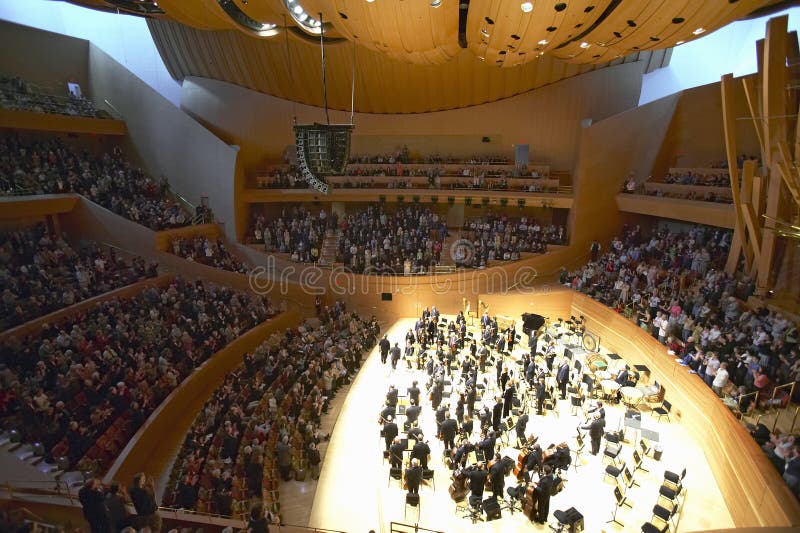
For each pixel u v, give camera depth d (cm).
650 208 2070
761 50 1254
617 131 2230
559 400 1340
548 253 2292
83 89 2495
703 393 1143
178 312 1730
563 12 1065
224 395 1327
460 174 2544
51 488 913
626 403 1300
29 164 2000
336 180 2569
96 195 2088
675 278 1738
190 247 2236
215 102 2598
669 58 2359
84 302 1608
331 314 2120
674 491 865
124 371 1298
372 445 1194
